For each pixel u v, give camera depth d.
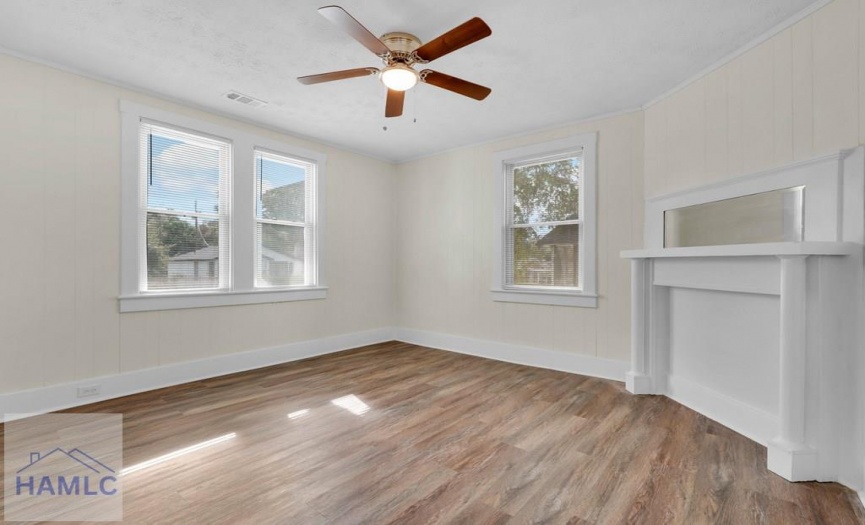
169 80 3.02
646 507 1.71
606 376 3.62
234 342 3.76
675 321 3.05
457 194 4.75
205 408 2.82
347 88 3.15
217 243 3.68
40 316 2.71
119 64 2.79
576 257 3.88
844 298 1.87
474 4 2.11
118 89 3.05
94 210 2.94
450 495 1.79
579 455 2.16
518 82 3.03
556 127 3.95
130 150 3.10
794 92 2.17
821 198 2.00
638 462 2.09
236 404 2.91
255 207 3.97
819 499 1.76
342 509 1.68
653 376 3.15
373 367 3.98
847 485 1.86
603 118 3.65
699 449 2.23
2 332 2.56
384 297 5.26
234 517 1.62
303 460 2.10
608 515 1.65
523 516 1.64
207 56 2.68
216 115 3.61
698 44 2.49
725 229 2.58
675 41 2.46
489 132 4.17
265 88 3.16
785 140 2.23
